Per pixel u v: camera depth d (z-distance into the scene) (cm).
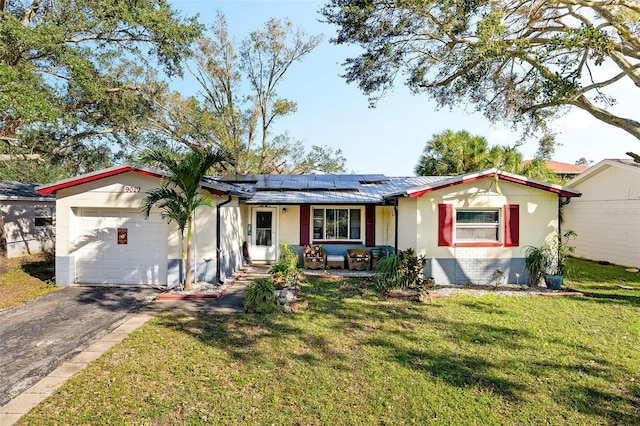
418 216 998
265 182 1543
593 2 810
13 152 1475
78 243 995
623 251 1405
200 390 424
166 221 966
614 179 1451
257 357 518
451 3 818
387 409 389
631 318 712
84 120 1513
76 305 793
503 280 1003
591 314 738
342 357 521
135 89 1572
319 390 427
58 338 595
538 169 1744
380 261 983
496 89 1046
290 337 599
